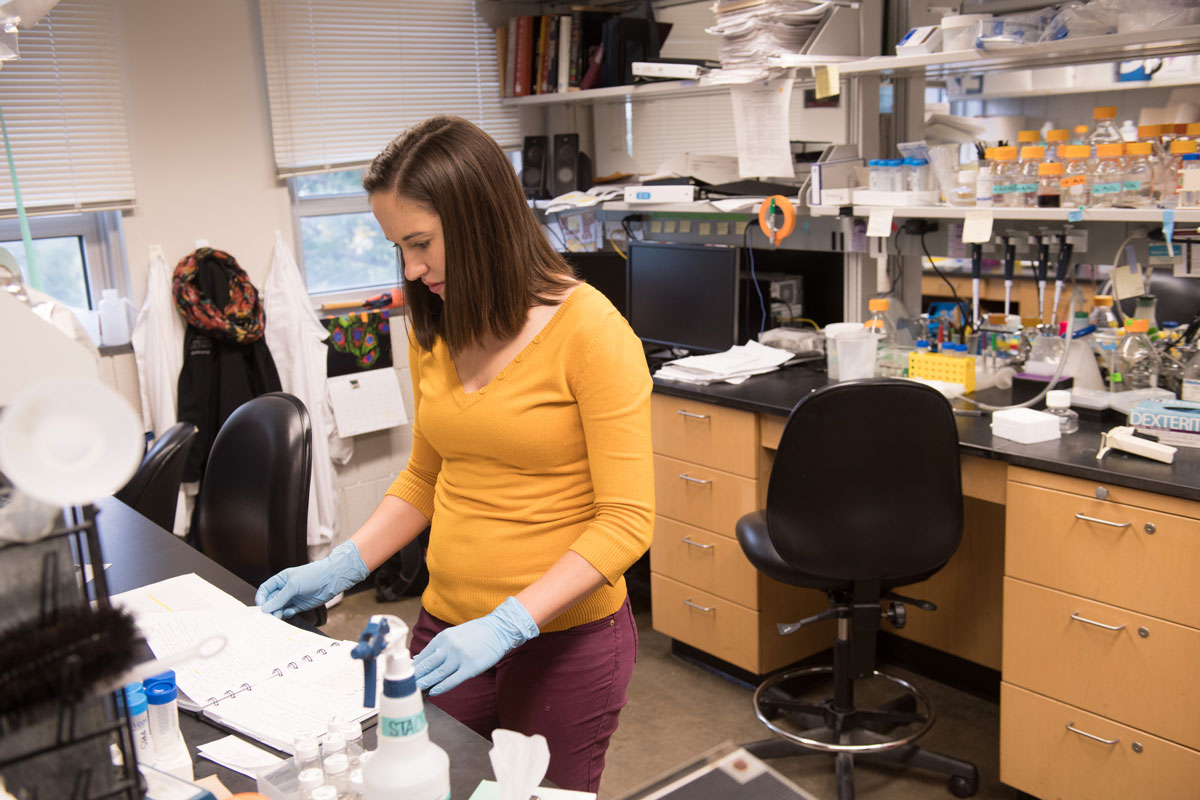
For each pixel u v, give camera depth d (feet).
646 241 11.63
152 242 10.80
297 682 3.91
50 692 1.95
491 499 4.33
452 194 3.93
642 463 4.14
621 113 13.38
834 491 7.00
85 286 10.89
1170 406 6.88
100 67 10.21
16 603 2.13
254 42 11.26
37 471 1.75
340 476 12.15
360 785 2.94
